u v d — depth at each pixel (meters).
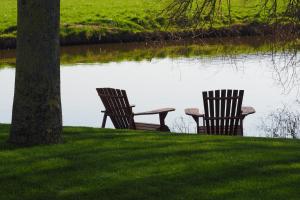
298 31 15.94
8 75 28.50
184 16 15.41
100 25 41.59
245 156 11.02
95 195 9.52
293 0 15.79
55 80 11.78
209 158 10.94
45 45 11.55
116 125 16.70
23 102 11.73
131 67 30.17
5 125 14.31
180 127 18.55
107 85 25.81
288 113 19.28
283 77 23.73
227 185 9.73
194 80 26.16
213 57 31.09
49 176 10.26
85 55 35.00
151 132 13.43
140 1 47.72
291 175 10.05
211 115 15.34
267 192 9.41
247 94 22.86
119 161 10.86
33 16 11.47
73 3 49.91
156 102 22.39
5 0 51.91
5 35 38.12
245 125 18.30
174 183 9.85
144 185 9.80
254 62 28.34
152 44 18.39
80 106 22.23
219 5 15.75
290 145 11.98
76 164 10.74
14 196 9.55
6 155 11.27
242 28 30.80
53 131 11.89
